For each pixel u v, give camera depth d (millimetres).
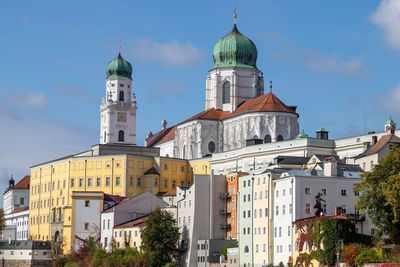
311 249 154000
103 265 196625
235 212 194875
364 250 143375
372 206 150250
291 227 162875
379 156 190000
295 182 163500
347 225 150625
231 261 184375
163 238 192000
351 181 167125
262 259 172750
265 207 173500
